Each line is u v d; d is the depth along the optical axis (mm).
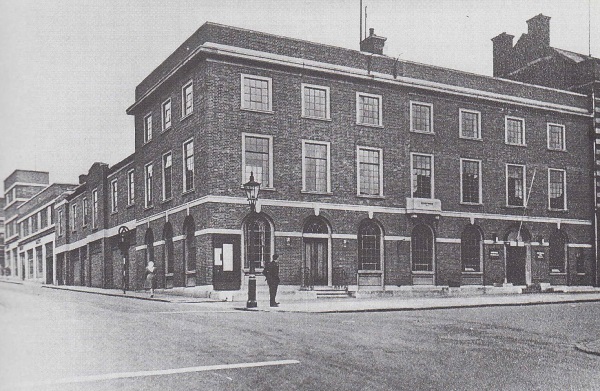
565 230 34688
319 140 27953
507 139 33375
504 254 32562
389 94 30016
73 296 27484
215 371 8914
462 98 32062
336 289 27484
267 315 17406
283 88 27312
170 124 29828
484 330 14062
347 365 9453
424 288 29672
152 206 31719
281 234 26594
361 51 30266
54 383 8031
